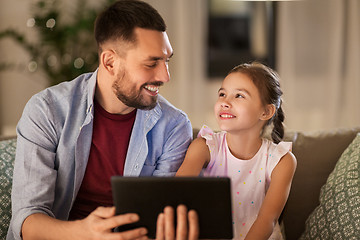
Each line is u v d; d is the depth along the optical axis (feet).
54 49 12.13
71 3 12.86
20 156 4.74
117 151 5.02
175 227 3.79
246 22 15.02
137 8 4.75
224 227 3.78
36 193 4.59
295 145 5.91
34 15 12.24
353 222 4.80
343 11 13.79
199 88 13.93
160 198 3.74
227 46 14.92
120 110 5.01
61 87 5.04
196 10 13.62
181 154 5.27
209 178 3.66
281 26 13.84
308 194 5.71
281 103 5.46
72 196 4.88
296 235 5.65
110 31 4.74
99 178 4.98
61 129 4.89
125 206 3.81
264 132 5.38
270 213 4.89
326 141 5.93
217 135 5.42
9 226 4.95
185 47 13.65
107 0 12.11
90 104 4.88
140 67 4.67
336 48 13.91
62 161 4.83
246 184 5.21
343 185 5.12
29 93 13.20
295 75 14.05
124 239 3.85
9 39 12.87
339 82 14.02
